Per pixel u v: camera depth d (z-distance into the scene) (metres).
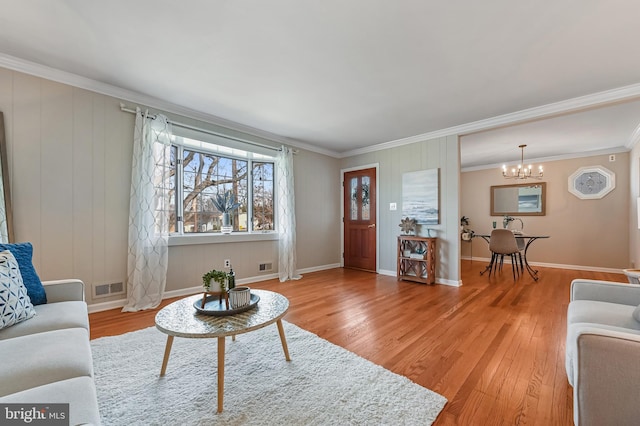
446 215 4.11
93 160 2.74
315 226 5.12
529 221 5.93
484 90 2.82
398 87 2.76
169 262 3.29
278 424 1.28
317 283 4.15
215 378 1.65
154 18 1.81
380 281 4.30
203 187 3.77
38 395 0.83
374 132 4.25
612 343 0.94
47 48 2.16
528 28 1.88
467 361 1.88
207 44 2.09
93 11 1.74
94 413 0.80
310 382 1.61
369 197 5.14
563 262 5.53
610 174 5.07
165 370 1.67
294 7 1.71
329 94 2.93
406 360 1.89
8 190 2.31
